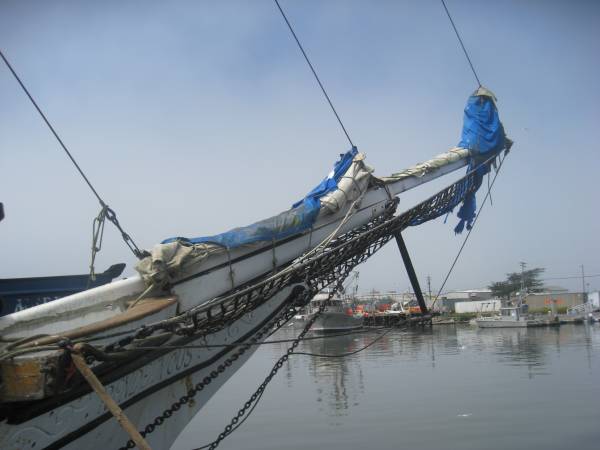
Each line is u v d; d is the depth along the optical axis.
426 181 11.03
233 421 9.27
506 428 21.70
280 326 9.66
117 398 6.50
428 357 47.47
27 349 4.93
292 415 25.44
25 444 5.48
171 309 7.04
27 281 9.28
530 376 34.75
